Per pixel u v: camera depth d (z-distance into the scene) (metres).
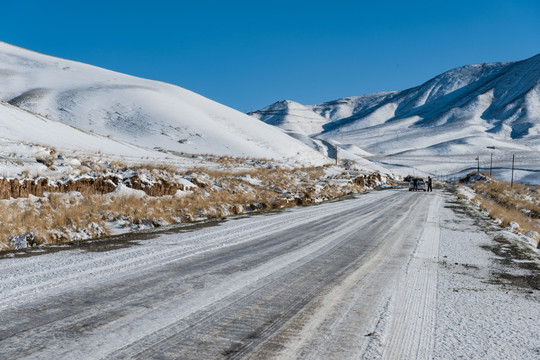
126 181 19.05
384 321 5.26
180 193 20.94
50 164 19.56
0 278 6.80
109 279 6.84
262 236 12.44
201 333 4.61
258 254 9.55
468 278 8.05
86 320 4.86
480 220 19.81
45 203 14.57
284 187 31.30
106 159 32.19
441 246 11.87
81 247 10.14
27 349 3.98
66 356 3.86
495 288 7.36
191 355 4.02
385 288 6.94
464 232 15.29
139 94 87.00
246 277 7.29
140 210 15.79
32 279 6.75
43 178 16.05
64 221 12.71
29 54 135.75
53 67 118.12
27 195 15.09
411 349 4.43
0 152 20.23
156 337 4.43
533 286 7.67
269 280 7.14
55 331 4.48
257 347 4.29
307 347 4.36
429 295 6.65
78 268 7.64
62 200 15.28
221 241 11.30
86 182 17.66
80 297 5.77
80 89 88.50
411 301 6.25
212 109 94.69
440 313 5.75
